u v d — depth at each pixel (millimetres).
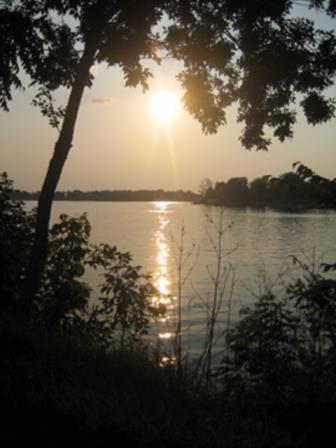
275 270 31922
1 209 11102
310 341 6691
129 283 10234
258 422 5098
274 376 6086
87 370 6238
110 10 9328
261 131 10703
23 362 6227
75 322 10117
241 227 88000
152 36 10039
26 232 11266
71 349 6859
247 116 10719
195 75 10578
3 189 11469
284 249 49406
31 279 9414
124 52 9656
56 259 10578
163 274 32281
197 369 6613
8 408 5191
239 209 169500
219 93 10867
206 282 28141
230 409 5562
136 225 99875
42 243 9531
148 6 9141
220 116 10812
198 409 5398
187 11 9523
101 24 9312
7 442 4551
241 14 9352
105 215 158000
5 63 9727
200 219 128000
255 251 48031
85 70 9578
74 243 10680
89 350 6820
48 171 9625
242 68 10172
